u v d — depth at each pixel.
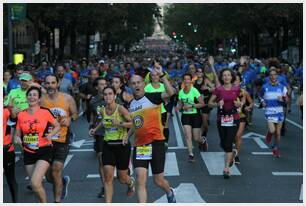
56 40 55.88
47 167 7.90
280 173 11.05
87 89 13.40
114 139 8.21
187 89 12.54
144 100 7.79
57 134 8.42
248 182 10.27
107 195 8.25
